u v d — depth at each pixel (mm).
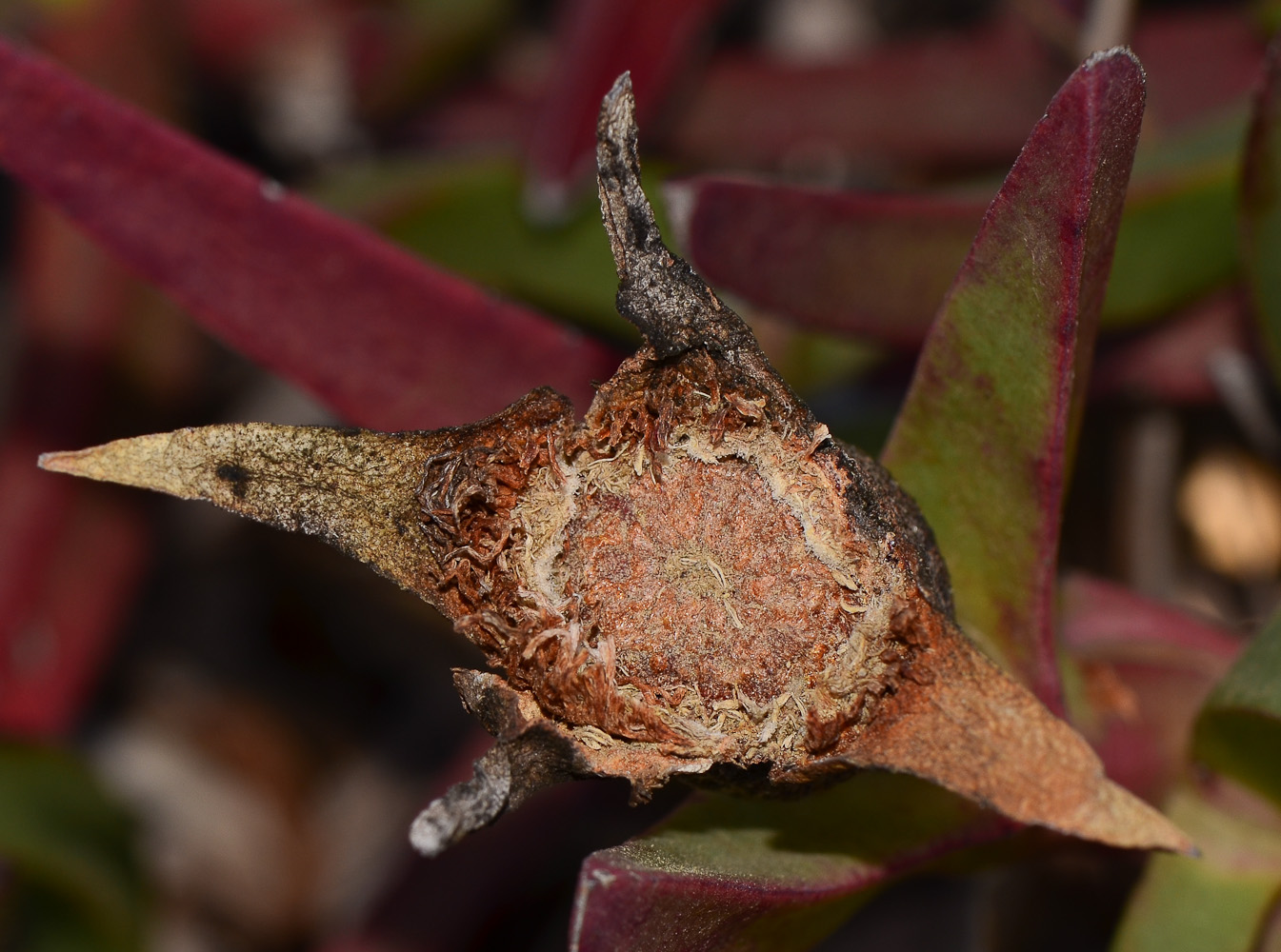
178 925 330
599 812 302
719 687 225
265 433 224
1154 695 254
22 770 289
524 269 300
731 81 315
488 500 226
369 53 322
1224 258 274
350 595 342
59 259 301
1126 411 296
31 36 319
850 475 226
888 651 222
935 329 229
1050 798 218
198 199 259
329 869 335
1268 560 304
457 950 296
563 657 224
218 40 319
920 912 308
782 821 230
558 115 296
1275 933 250
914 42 313
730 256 263
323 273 261
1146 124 302
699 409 227
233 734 337
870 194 262
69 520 301
